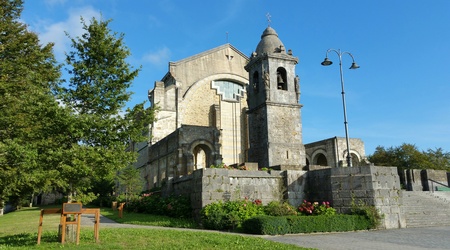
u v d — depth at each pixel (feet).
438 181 105.19
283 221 50.65
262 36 93.25
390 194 60.64
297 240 44.60
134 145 153.99
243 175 62.95
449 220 68.28
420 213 68.54
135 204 89.51
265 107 83.82
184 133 109.09
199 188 60.75
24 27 64.75
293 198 65.16
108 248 34.55
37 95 40.45
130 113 42.73
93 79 42.42
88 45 42.37
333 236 49.08
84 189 44.65
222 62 156.97
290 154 82.48
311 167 69.00
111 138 41.01
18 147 41.93
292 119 85.10
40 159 40.55
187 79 149.48
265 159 81.46
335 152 123.85
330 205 61.82
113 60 42.98
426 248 39.09
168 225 60.03
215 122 145.07
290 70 88.63
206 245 35.94
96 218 39.22
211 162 111.14
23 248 34.83
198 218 59.98
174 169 109.19
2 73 56.54
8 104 53.31
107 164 40.19
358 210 58.75
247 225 51.37
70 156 39.04
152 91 142.00
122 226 58.39
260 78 87.86
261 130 84.69
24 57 59.77
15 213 108.68
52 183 55.98
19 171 50.16
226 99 151.84
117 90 42.16
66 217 41.19
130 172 109.50
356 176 60.85
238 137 149.89
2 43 61.31
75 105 41.29
